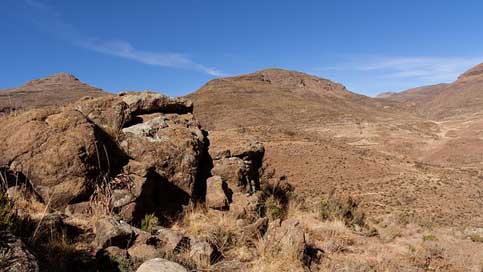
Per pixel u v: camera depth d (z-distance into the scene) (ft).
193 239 15.20
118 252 12.54
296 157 164.04
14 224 12.01
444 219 93.71
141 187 17.30
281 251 15.60
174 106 27.09
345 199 31.71
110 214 15.74
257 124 355.77
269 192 27.37
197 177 22.25
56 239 12.84
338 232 22.68
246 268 14.12
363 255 19.16
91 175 17.13
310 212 26.58
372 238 24.43
